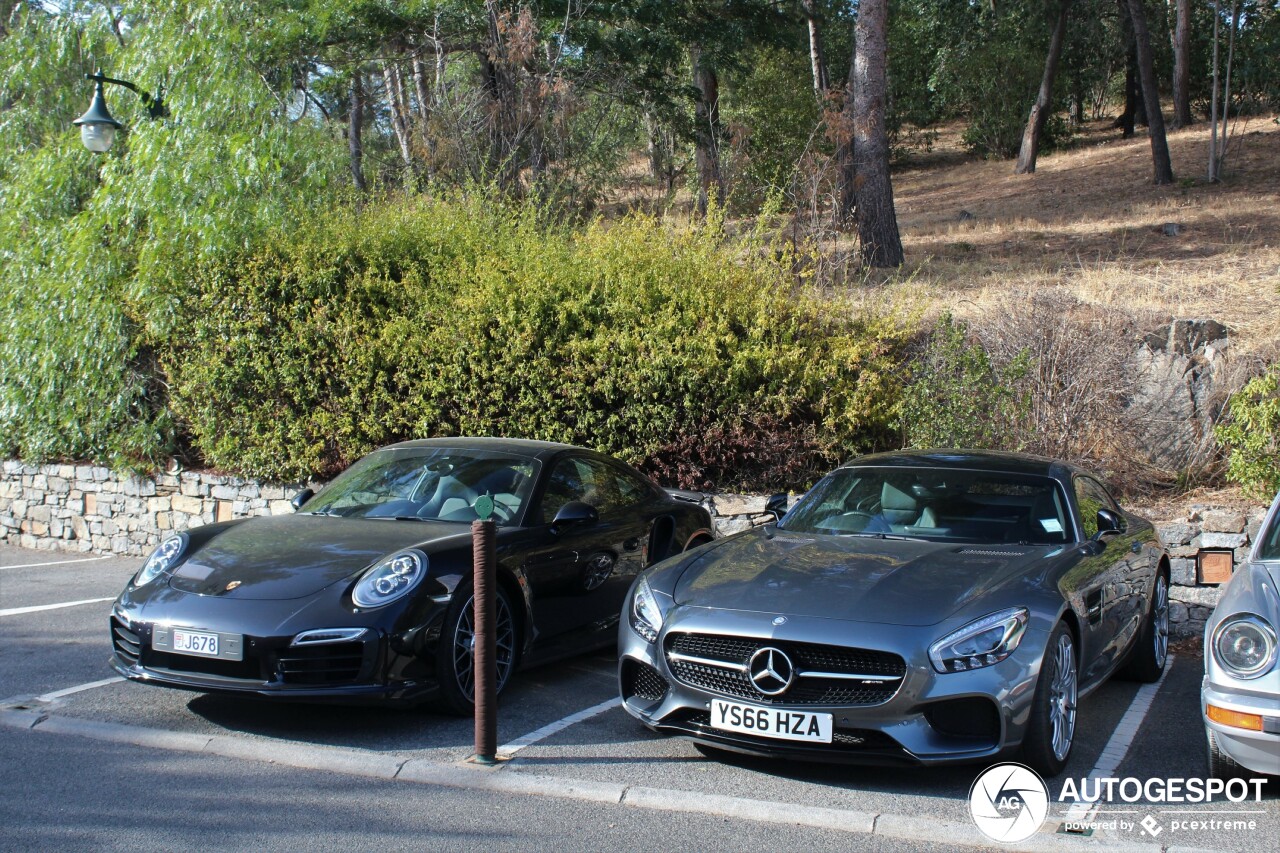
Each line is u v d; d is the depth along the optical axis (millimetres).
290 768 4738
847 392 9266
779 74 24688
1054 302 9969
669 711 4777
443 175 15992
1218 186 23094
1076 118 42156
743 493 9383
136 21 12883
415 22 18922
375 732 5281
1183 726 5664
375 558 5527
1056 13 30609
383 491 6660
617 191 20078
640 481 7625
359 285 10367
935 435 8922
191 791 4441
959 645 4348
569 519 6148
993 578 4766
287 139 11648
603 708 5836
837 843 3971
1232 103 32781
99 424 11594
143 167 11391
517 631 5945
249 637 4992
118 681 6246
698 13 22188
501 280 9859
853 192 16766
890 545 5312
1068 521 5586
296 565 5469
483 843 3941
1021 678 4387
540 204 14836
